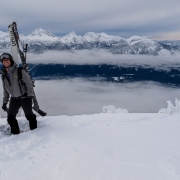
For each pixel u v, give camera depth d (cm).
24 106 356
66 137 314
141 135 317
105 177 197
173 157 236
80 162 228
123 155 245
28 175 203
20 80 337
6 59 321
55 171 209
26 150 278
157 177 196
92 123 397
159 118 442
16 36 414
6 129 390
